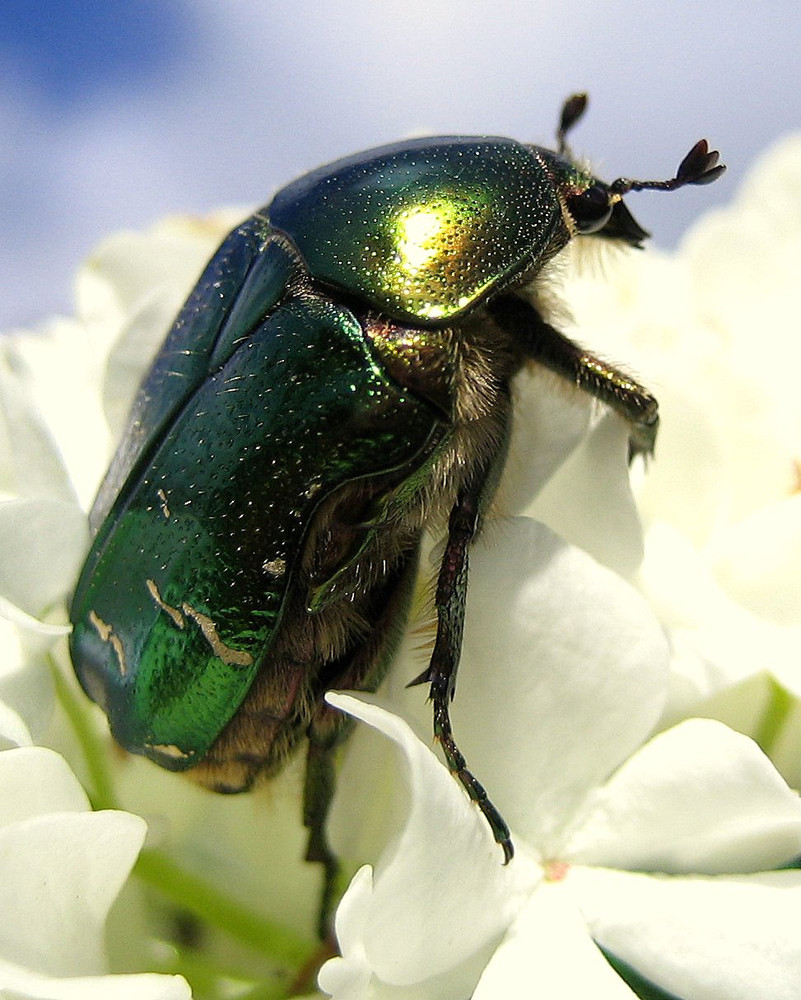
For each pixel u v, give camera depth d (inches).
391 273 3.8
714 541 4.0
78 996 3.6
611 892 3.8
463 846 3.7
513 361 4.0
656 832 3.8
